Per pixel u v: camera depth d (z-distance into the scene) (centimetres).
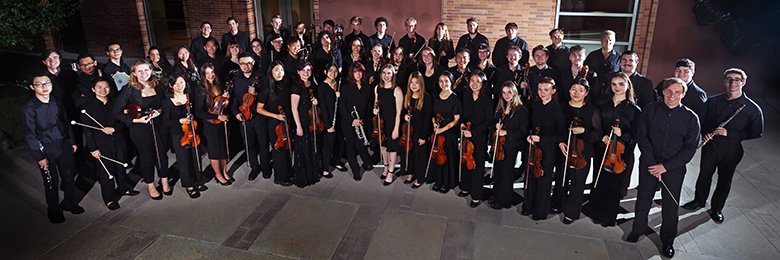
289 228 458
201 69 486
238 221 470
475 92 464
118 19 1090
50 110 440
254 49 673
